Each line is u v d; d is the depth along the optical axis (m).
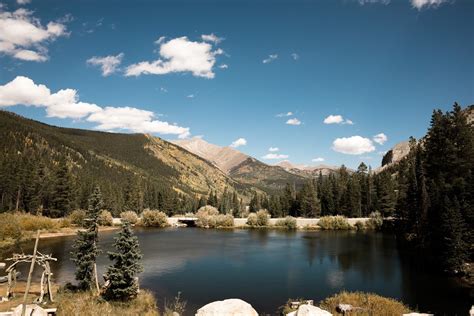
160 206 163.12
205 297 35.53
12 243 67.56
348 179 153.75
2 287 35.19
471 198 51.62
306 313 16.77
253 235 96.31
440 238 49.88
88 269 33.53
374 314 25.84
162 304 32.41
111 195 141.38
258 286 40.38
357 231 105.56
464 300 34.38
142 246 73.50
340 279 43.94
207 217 122.31
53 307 27.05
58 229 88.88
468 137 65.69
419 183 76.56
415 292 37.53
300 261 56.22
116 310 26.98
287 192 156.88
